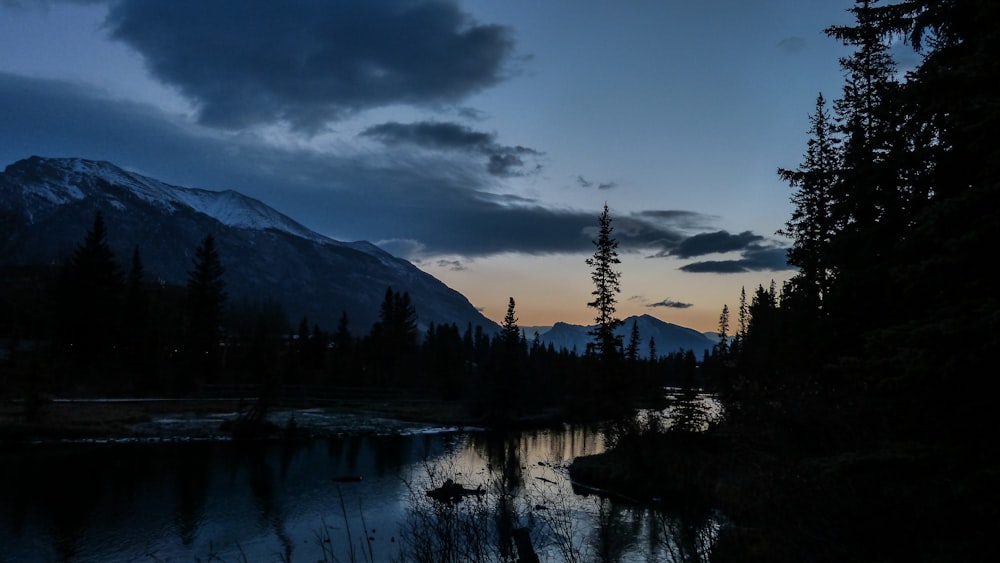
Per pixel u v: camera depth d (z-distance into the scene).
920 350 5.51
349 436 43.12
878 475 6.36
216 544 18.02
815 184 18.06
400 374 81.94
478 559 8.16
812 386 10.29
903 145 8.52
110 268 62.19
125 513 20.94
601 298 43.78
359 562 15.66
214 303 68.44
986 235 5.03
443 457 34.06
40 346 58.03
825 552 6.59
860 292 9.63
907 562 6.01
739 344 36.91
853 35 15.34
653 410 29.12
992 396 5.51
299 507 22.23
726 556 8.14
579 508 20.09
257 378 64.50
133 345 59.84
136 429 37.53
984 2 5.74
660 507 18.70
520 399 65.75
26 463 27.78
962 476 5.63
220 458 31.78
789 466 8.05
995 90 5.61
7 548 17.14
